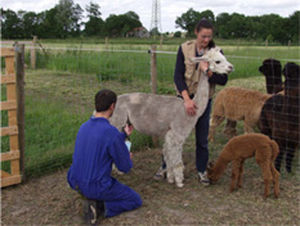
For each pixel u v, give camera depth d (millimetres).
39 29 54938
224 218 3154
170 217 3172
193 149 5164
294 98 3965
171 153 3762
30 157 4391
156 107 3754
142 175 4250
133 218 3160
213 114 5508
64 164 4512
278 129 4195
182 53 3734
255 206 3381
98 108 2988
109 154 2965
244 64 13492
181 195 3654
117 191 3104
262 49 22016
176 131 3715
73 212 3324
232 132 5637
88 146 2928
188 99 3619
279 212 3260
